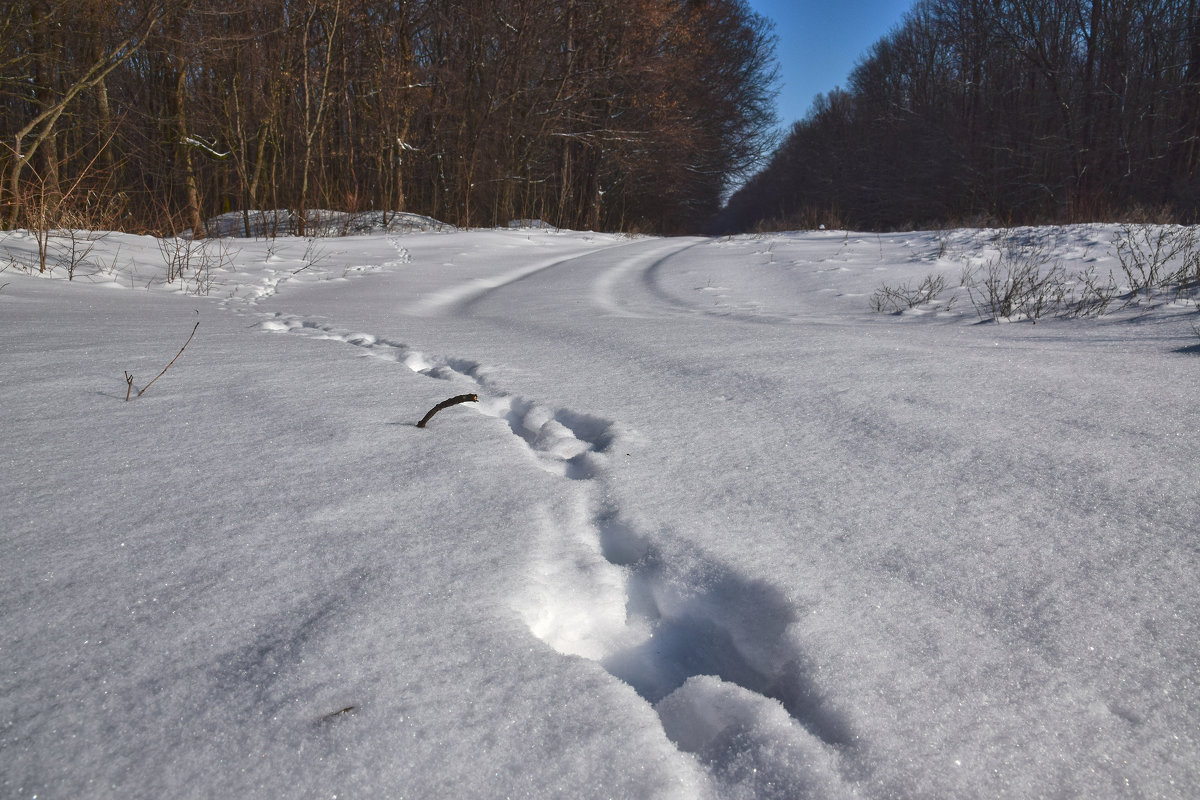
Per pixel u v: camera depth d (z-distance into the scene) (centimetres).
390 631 120
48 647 113
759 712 108
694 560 151
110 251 789
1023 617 128
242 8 1544
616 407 260
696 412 254
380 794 89
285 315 503
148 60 1850
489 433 223
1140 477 184
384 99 1894
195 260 864
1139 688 110
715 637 135
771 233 1795
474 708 104
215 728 98
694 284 795
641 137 2683
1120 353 337
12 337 343
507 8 2119
